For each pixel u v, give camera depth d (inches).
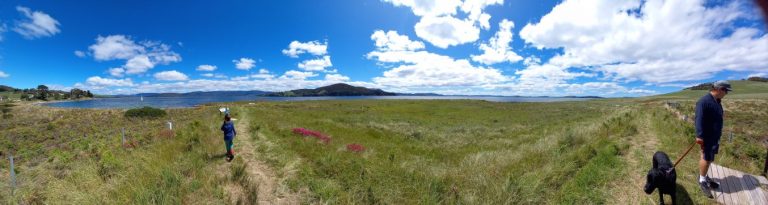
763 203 196.9
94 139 690.8
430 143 706.8
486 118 1363.2
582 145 432.8
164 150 438.6
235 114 1250.0
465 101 2906.0
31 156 525.0
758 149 348.5
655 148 357.7
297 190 298.5
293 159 401.4
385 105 2410.2
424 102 2787.9
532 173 304.0
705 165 210.7
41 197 273.6
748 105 1544.0
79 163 381.1
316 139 624.4
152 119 1354.6
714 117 204.1
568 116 1348.4
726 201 204.4
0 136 834.2
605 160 314.7
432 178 309.1
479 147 621.9
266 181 326.0
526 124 1095.0
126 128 961.5
